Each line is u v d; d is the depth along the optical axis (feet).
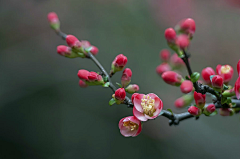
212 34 6.02
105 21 6.17
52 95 5.82
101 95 5.85
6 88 5.59
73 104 5.80
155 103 2.91
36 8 5.91
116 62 3.01
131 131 2.91
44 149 5.56
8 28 5.78
